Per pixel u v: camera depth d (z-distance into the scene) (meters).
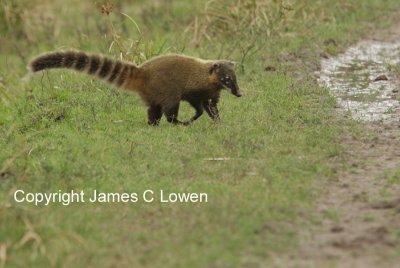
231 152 11.82
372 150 12.18
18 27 23.09
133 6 25.17
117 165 11.41
